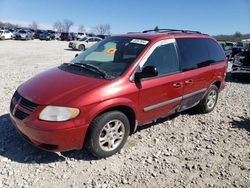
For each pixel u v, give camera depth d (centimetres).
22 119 425
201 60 630
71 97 419
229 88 1066
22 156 454
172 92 545
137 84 479
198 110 684
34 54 2331
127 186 398
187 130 593
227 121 663
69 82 455
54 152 452
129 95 465
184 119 653
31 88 458
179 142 536
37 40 5341
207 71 639
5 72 1228
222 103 817
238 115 714
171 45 561
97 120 434
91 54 554
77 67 512
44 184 393
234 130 611
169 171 440
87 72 488
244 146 538
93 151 444
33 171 419
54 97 421
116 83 455
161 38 544
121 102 452
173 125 613
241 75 1247
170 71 545
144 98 493
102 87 439
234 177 436
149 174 429
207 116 685
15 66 1487
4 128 547
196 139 554
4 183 389
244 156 500
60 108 410
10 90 840
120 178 415
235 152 512
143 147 506
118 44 543
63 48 3431
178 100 568
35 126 407
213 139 559
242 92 1002
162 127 598
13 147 479
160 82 516
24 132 426
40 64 1633
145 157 473
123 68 483
